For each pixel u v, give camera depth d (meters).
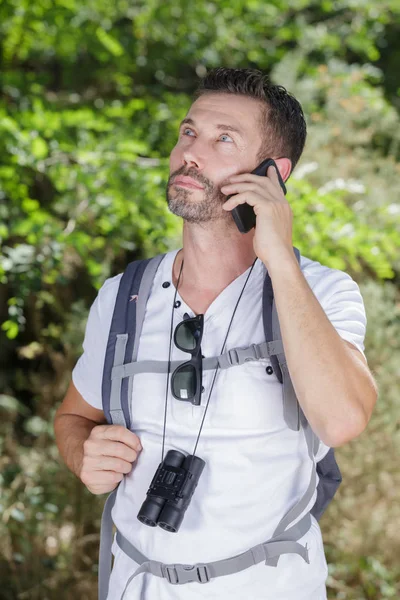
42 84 5.70
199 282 1.78
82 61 6.50
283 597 1.65
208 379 1.68
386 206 4.55
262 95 1.78
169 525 1.59
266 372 1.67
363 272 4.95
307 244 4.06
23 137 3.90
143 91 6.41
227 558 1.63
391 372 4.06
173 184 1.73
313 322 1.56
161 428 1.71
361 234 4.06
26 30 5.66
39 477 3.87
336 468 1.87
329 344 1.55
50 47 6.03
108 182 4.09
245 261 1.77
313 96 6.21
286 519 1.65
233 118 1.74
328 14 7.52
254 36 6.84
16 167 4.07
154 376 1.73
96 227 4.28
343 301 1.73
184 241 1.79
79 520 3.72
